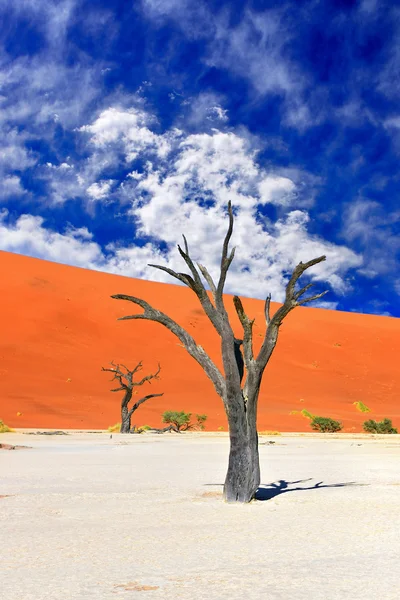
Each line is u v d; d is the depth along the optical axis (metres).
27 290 94.62
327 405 73.00
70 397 61.53
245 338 11.34
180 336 11.59
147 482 13.78
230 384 11.00
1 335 76.94
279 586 5.11
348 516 9.00
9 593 5.01
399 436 46.12
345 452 25.06
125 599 4.75
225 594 4.87
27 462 19.11
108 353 80.19
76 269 116.12
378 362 99.69
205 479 14.41
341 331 111.19
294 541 7.14
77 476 15.05
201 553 6.54
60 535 7.67
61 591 5.05
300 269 11.05
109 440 33.31
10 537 7.55
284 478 14.89
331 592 4.90
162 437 37.72
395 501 10.48
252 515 9.27
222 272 11.64
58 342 79.06
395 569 5.70
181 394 70.44
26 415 53.12
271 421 59.28
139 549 6.79
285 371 86.88
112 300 101.44
